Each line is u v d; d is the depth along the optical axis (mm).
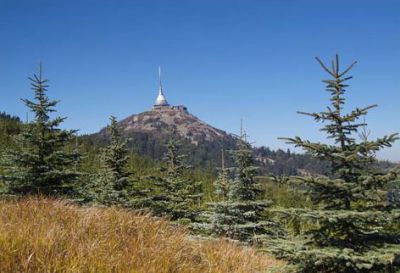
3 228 6684
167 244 7742
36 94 16172
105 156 20781
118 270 6031
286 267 7027
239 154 17703
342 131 6875
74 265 5746
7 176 14930
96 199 17984
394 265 6449
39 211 8359
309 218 6523
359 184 6629
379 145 6578
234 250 9195
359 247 6602
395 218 6469
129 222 8312
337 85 6930
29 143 16125
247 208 16859
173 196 21172
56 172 15438
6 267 5520
